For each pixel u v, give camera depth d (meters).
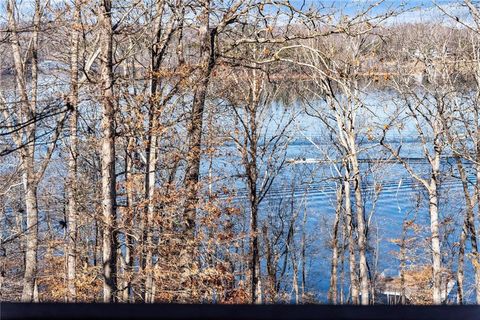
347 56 23.08
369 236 33.78
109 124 15.12
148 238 15.53
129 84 18.39
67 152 21.25
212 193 16.97
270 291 27.75
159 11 16.81
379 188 31.83
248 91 23.00
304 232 32.75
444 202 32.97
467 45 24.17
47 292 21.11
